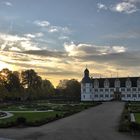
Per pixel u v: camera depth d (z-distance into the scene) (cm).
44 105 13562
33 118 7269
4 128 5472
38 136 4647
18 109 10862
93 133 4906
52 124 6050
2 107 12012
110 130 5212
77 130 5228
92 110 10069
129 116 7300
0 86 17775
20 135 4741
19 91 19575
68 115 8019
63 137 4556
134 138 4466
